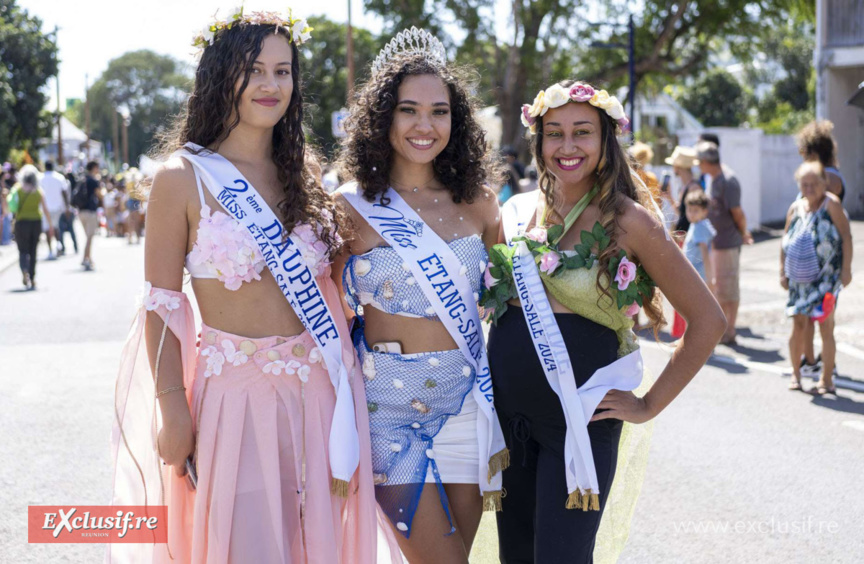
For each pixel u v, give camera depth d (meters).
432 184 2.76
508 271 2.61
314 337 2.45
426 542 2.61
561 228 2.51
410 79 2.65
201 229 2.36
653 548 3.45
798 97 40.84
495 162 2.92
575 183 2.54
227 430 2.37
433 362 2.59
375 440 2.63
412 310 2.60
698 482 4.19
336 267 2.71
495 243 2.85
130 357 2.41
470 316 2.64
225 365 2.40
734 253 7.41
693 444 4.78
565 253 2.47
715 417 5.31
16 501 3.92
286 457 2.42
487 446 2.60
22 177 11.91
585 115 2.48
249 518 2.36
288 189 2.48
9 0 40.44
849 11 17.12
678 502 3.94
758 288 10.40
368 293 2.63
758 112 42.47
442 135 2.66
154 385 2.38
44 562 3.33
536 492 2.54
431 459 2.61
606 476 2.49
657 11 25.72
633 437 2.81
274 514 2.37
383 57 2.79
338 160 2.79
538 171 2.62
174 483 2.47
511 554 2.74
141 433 2.45
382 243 2.64
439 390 2.61
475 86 2.82
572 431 2.43
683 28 25.98
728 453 4.62
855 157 18.47
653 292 2.56
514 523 2.72
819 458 4.53
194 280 2.44
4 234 19.75
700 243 7.08
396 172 2.73
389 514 2.63
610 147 2.50
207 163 2.40
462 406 2.65
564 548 2.44
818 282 5.71
